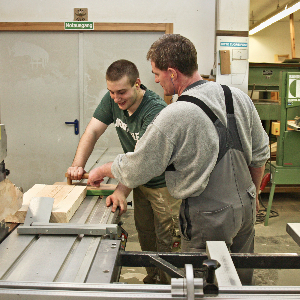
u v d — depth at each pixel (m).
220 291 0.74
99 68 3.79
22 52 3.75
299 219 3.45
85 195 1.59
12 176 3.99
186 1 3.64
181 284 0.72
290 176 3.17
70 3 3.62
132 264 1.04
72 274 0.88
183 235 1.29
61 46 3.74
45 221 1.19
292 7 4.65
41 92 3.82
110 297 0.73
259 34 7.32
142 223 2.08
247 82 3.59
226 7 3.46
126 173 1.21
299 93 3.04
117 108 1.79
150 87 3.84
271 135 4.30
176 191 1.23
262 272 2.43
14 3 3.61
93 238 1.10
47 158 3.96
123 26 3.66
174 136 1.11
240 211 1.22
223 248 0.96
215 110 1.15
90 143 1.85
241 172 1.22
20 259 0.96
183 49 1.18
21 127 3.89
